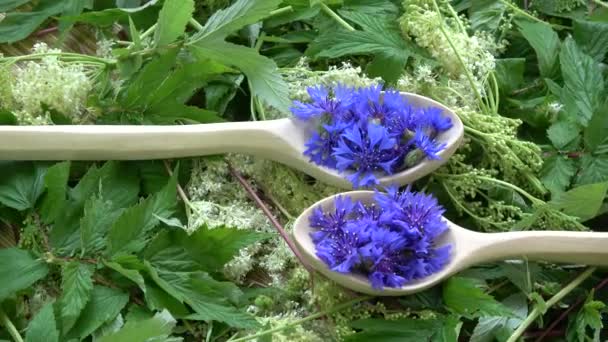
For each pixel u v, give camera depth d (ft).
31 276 1.93
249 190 2.12
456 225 2.06
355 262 1.94
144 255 1.98
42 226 2.01
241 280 2.08
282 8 2.30
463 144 2.19
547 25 2.33
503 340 1.97
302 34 2.31
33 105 2.10
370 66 2.22
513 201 2.14
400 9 2.37
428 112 2.10
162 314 1.87
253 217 2.10
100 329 1.92
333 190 2.12
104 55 2.24
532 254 2.02
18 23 2.25
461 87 2.22
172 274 1.96
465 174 2.12
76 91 2.11
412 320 1.96
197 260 1.99
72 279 1.91
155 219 1.99
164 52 2.16
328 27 2.30
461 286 1.95
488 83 2.25
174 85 2.12
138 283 1.91
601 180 2.11
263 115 2.18
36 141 2.01
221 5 2.34
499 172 2.22
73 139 2.02
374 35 2.23
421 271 1.97
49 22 2.36
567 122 2.17
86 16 2.22
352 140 2.04
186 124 2.16
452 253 2.01
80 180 2.04
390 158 2.07
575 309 2.05
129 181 2.07
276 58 2.30
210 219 2.05
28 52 2.31
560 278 2.07
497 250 2.01
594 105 2.18
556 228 2.11
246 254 2.04
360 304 2.02
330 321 2.00
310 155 2.08
